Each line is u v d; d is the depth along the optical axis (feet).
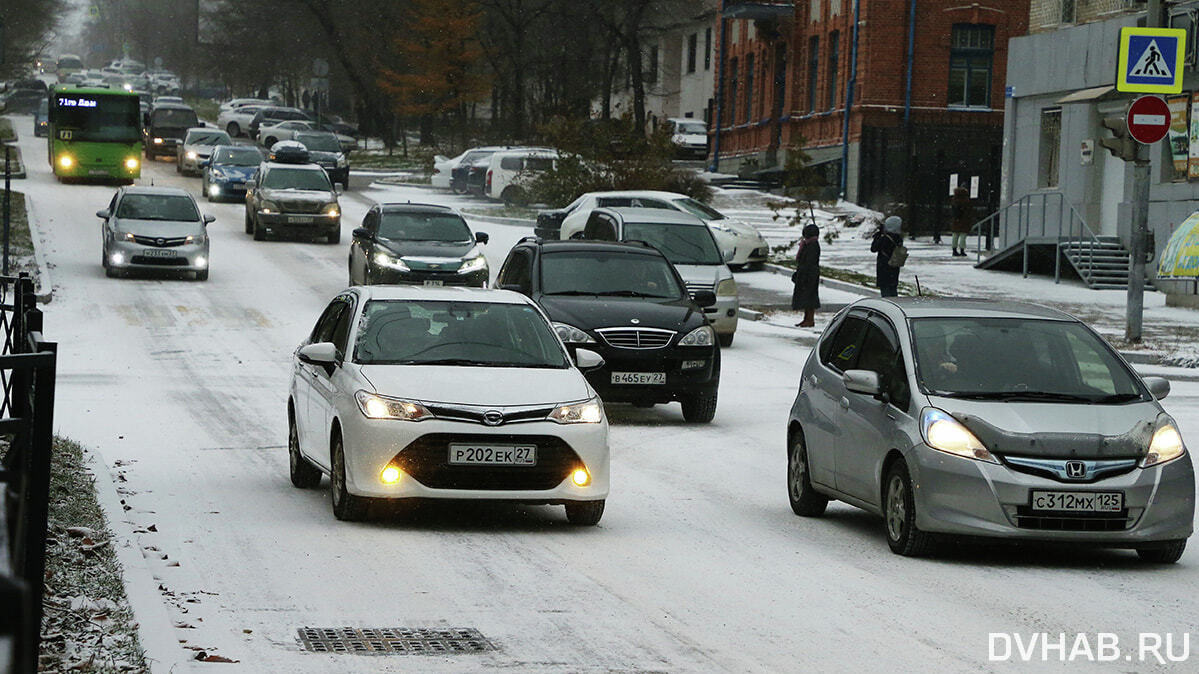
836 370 131.44
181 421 180.75
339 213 468.34
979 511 110.01
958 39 613.93
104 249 365.61
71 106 605.73
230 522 119.65
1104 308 346.95
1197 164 379.96
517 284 213.87
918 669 79.87
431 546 112.98
